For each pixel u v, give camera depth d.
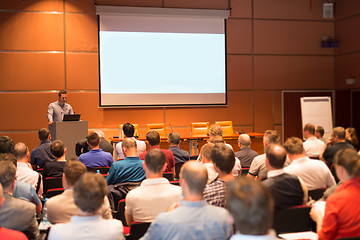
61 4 8.64
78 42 8.78
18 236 1.81
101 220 1.74
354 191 1.86
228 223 1.76
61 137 6.70
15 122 8.52
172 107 9.40
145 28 9.12
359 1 9.28
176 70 9.36
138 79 9.16
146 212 2.42
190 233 1.69
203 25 9.44
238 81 9.73
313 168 3.05
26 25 8.48
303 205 2.41
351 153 1.92
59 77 8.71
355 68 9.51
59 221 2.33
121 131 8.26
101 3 8.84
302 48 10.08
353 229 1.84
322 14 10.15
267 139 4.11
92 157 4.20
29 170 3.47
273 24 9.87
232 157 2.50
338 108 10.27
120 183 3.17
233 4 9.60
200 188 1.79
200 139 8.29
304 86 10.13
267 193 1.09
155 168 2.45
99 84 8.94
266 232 1.09
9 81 8.45
